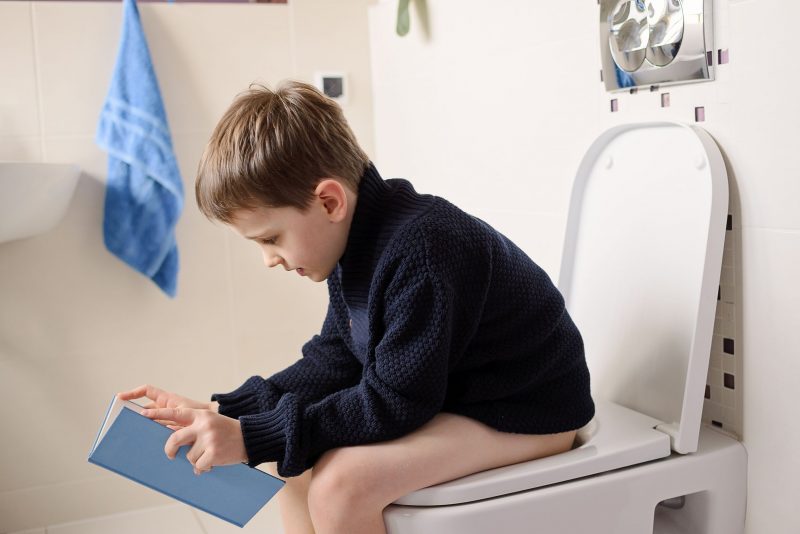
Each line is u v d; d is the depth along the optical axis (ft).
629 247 3.91
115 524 6.12
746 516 3.60
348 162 3.46
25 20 5.76
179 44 6.16
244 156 3.25
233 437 3.10
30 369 6.06
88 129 5.96
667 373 3.65
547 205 4.61
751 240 3.44
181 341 6.38
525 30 4.66
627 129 3.95
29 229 5.36
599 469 3.29
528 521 3.11
